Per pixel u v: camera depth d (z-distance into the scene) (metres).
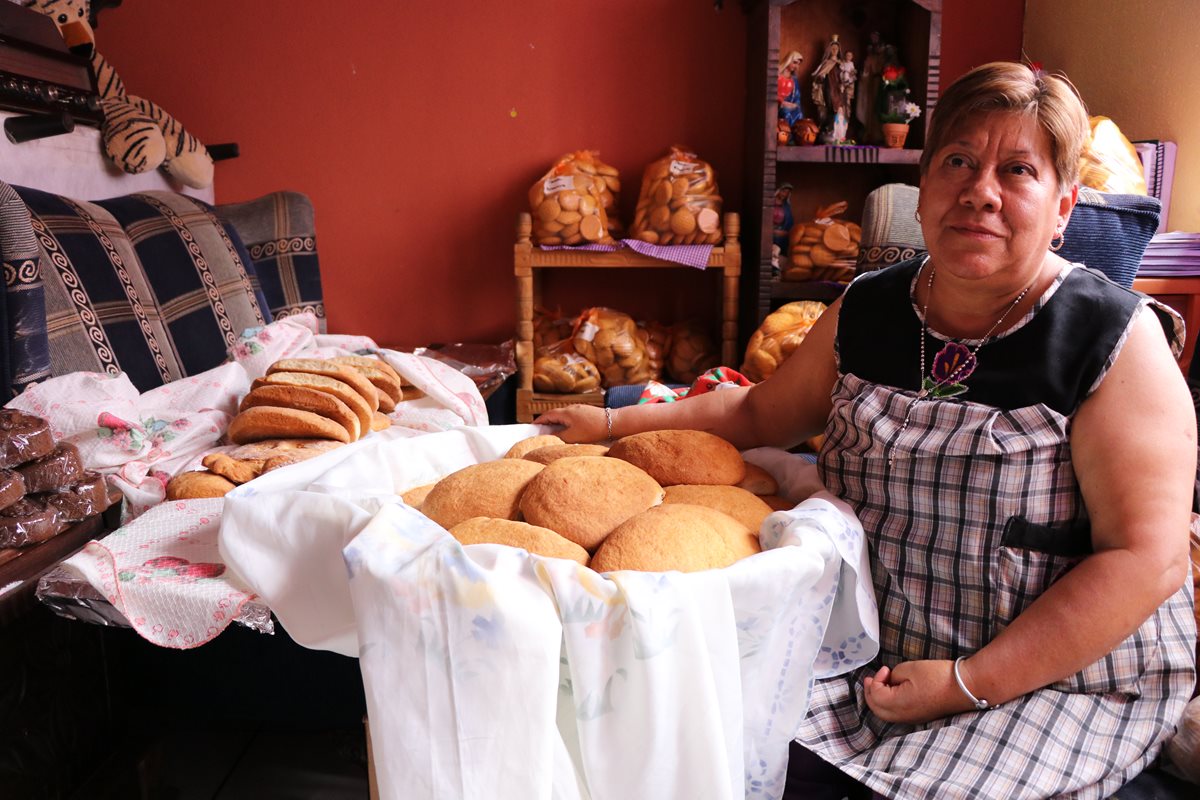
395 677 0.87
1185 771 1.05
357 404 1.89
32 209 2.05
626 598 0.86
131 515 1.58
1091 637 1.03
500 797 0.86
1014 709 1.06
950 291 1.15
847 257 3.05
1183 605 1.18
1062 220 1.14
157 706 1.41
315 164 3.37
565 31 3.28
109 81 2.83
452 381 2.20
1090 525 1.12
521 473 1.14
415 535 0.94
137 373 2.15
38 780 1.28
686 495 1.14
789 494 1.30
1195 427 1.07
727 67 3.29
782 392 1.42
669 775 0.90
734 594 0.92
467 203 3.40
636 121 3.34
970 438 1.10
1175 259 2.21
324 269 3.45
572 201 3.03
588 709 0.89
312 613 1.00
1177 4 2.54
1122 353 1.07
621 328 3.15
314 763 1.52
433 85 3.31
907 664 1.11
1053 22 3.11
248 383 2.12
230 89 3.29
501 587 0.87
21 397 1.62
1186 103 2.52
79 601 1.07
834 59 3.05
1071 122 1.05
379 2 3.25
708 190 3.08
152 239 2.44
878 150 2.96
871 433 1.18
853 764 1.07
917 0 2.88
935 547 1.15
